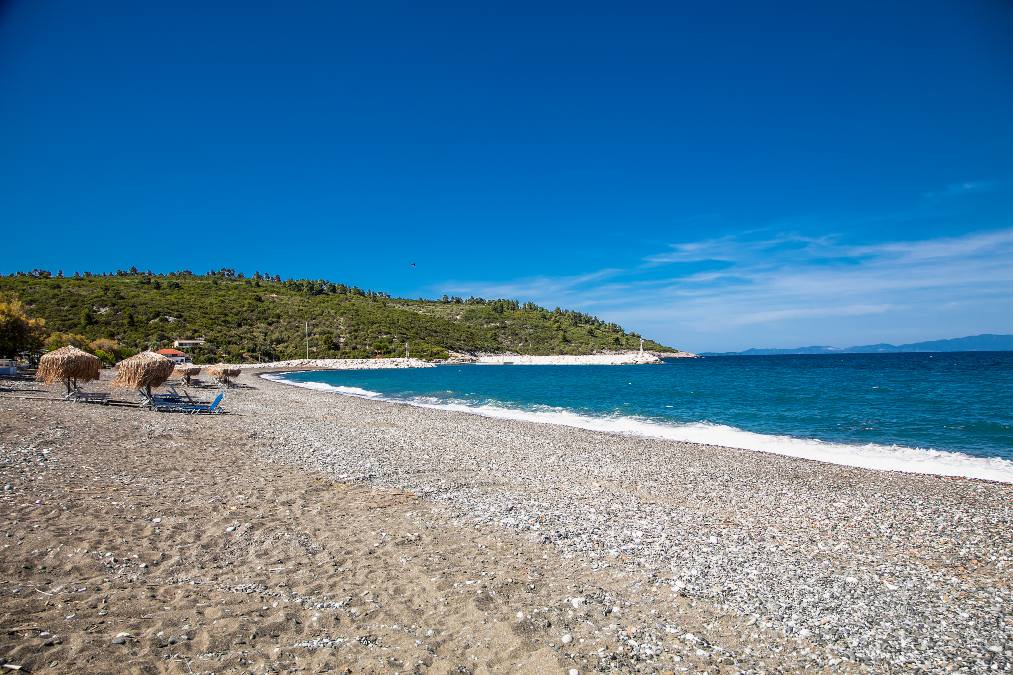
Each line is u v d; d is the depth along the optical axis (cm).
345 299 13338
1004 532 903
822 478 1304
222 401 2841
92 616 484
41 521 721
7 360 3981
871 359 13800
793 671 482
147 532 718
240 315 10044
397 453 1491
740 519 961
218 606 527
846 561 765
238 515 823
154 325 8412
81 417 1694
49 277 11025
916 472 1388
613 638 519
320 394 3812
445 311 14888
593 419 2509
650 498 1095
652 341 17488
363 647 473
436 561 690
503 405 3212
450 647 482
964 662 505
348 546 726
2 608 484
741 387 4484
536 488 1146
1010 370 6456
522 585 630
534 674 443
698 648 511
